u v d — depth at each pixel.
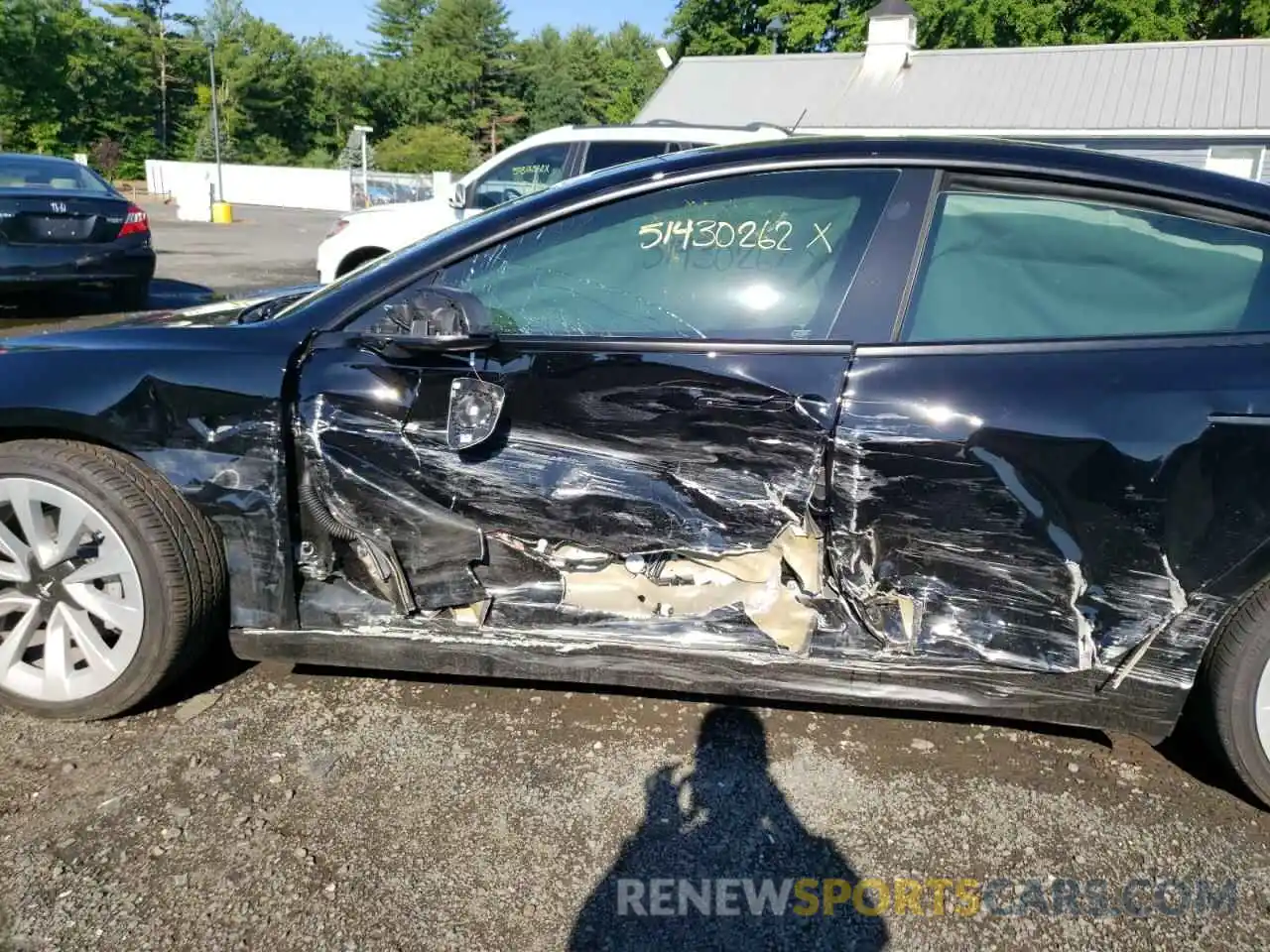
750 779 2.49
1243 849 2.28
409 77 66.56
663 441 2.38
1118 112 21.31
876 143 2.46
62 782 2.38
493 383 2.40
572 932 1.99
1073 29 28.66
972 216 2.38
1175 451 2.18
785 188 2.44
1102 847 2.28
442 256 2.53
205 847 2.18
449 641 2.54
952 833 2.32
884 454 2.27
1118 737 2.71
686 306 2.42
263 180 42.56
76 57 52.41
